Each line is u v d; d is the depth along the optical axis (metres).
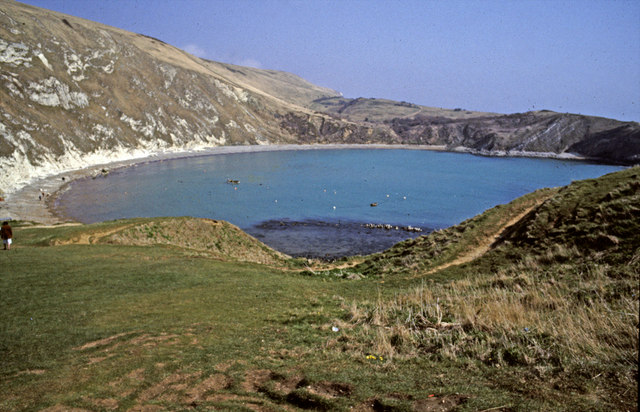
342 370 8.33
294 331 12.63
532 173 160.50
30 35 149.00
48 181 106.56
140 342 11.23
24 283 19.19
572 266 19.20
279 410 6.49
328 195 107.38
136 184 112.88
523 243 27.19
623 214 23.47
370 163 185.25
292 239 67.12
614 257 18.31
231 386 7.84
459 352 9.15
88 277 21.31
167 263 27.95
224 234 44.22
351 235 70.00
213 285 21.50
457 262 29.58
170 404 6.88
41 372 8.69
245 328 13.11
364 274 32.16
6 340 11.12
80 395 7.30
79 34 182.25
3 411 6.60
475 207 94.38
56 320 13.53
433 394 6.56
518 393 6.33
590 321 9.32
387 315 13.77
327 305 17.22
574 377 6.75
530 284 17.27
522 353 8.24
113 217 77.88
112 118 163.00
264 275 26.56
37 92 130.75
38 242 34.88
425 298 16.59
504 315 11.20
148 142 173.00
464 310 12.41
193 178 126.38
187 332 12.44
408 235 70.25
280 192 110.06
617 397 5.78
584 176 152.12
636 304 9.81
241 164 164.62
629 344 7.65
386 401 6.41
